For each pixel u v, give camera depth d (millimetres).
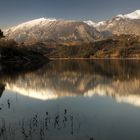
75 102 37438
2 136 22594
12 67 121812
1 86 55562
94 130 24172
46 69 108812
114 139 21953
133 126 25391
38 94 44500
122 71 96250
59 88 51625
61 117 28703
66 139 21969
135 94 44219
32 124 25891
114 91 47719
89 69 109438
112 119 28000
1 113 30422
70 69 109250
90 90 49125
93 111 31688
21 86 55281
